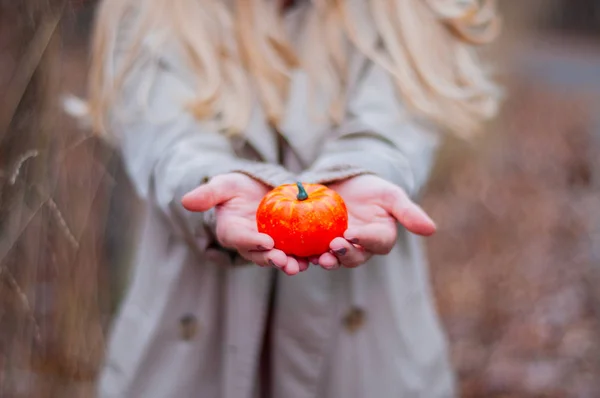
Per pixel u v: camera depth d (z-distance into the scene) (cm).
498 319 187
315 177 78
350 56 95
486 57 306
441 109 93
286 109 93
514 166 314
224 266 89
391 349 94
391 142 88
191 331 93
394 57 90
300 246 71
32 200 100
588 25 881
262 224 72
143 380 94
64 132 104
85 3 103
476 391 159
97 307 116
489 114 98
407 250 96
